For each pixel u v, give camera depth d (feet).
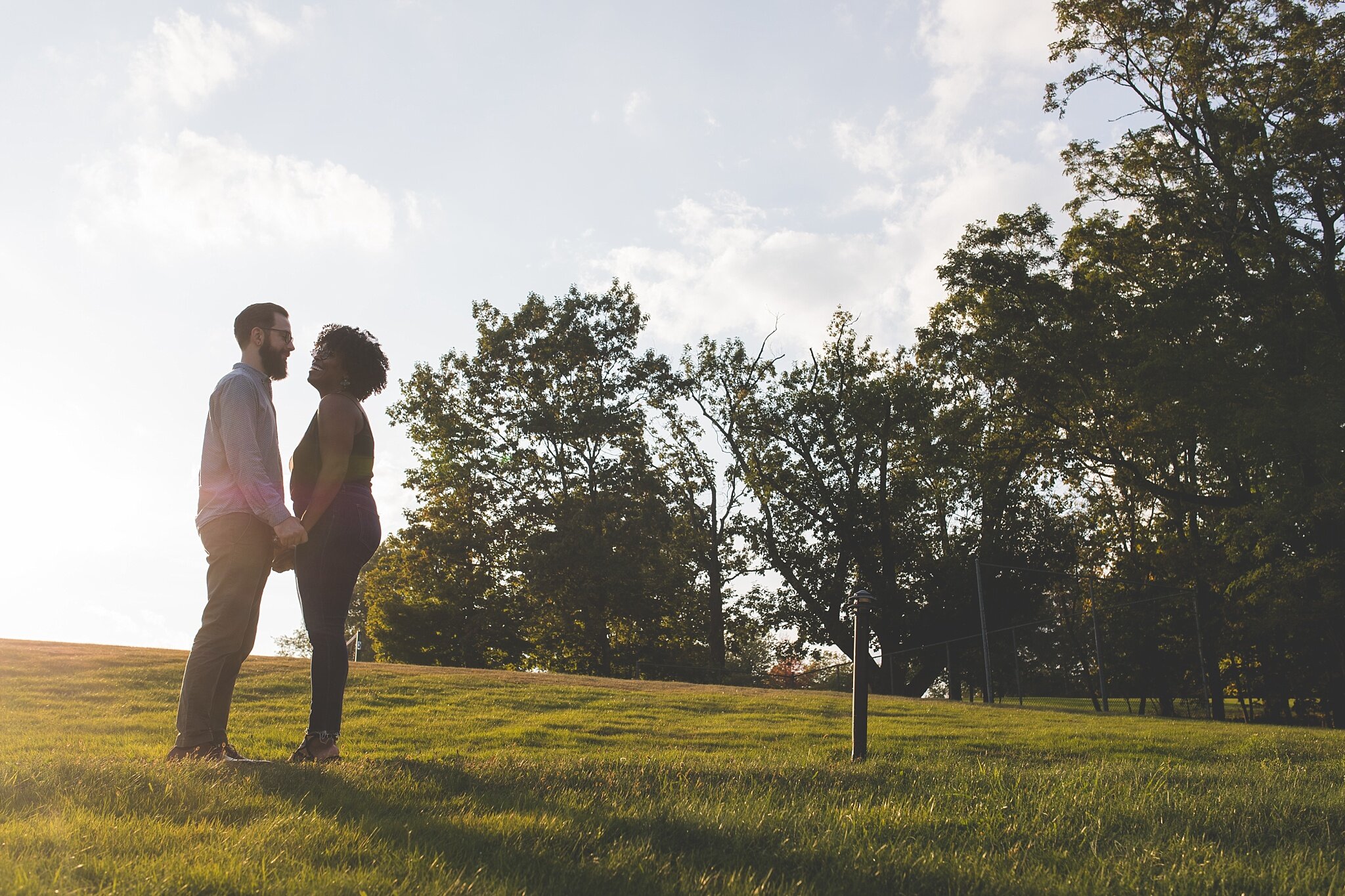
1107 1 91.40
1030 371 98.68
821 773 17.93
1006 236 101.45
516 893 9.08
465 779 15.10
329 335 17.89
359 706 40.93
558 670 145.89
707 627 155.12
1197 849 12.43
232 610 16.40
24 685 38.73
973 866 11.15
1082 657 123.65
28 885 8.08
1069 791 16.94
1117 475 107.86
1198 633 106.73
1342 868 11.96
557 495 136.98
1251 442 80.07
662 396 148.77
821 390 144.15
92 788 12.33
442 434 137.18
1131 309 91.45
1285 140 84.17
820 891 10.14
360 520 17.48
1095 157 93.25
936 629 133.80
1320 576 89.30
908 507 140.97
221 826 10.80
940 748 35.32
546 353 142.20
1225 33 88.48
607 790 14.89
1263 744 38.11
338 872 9.12
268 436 17.01
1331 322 86.22
